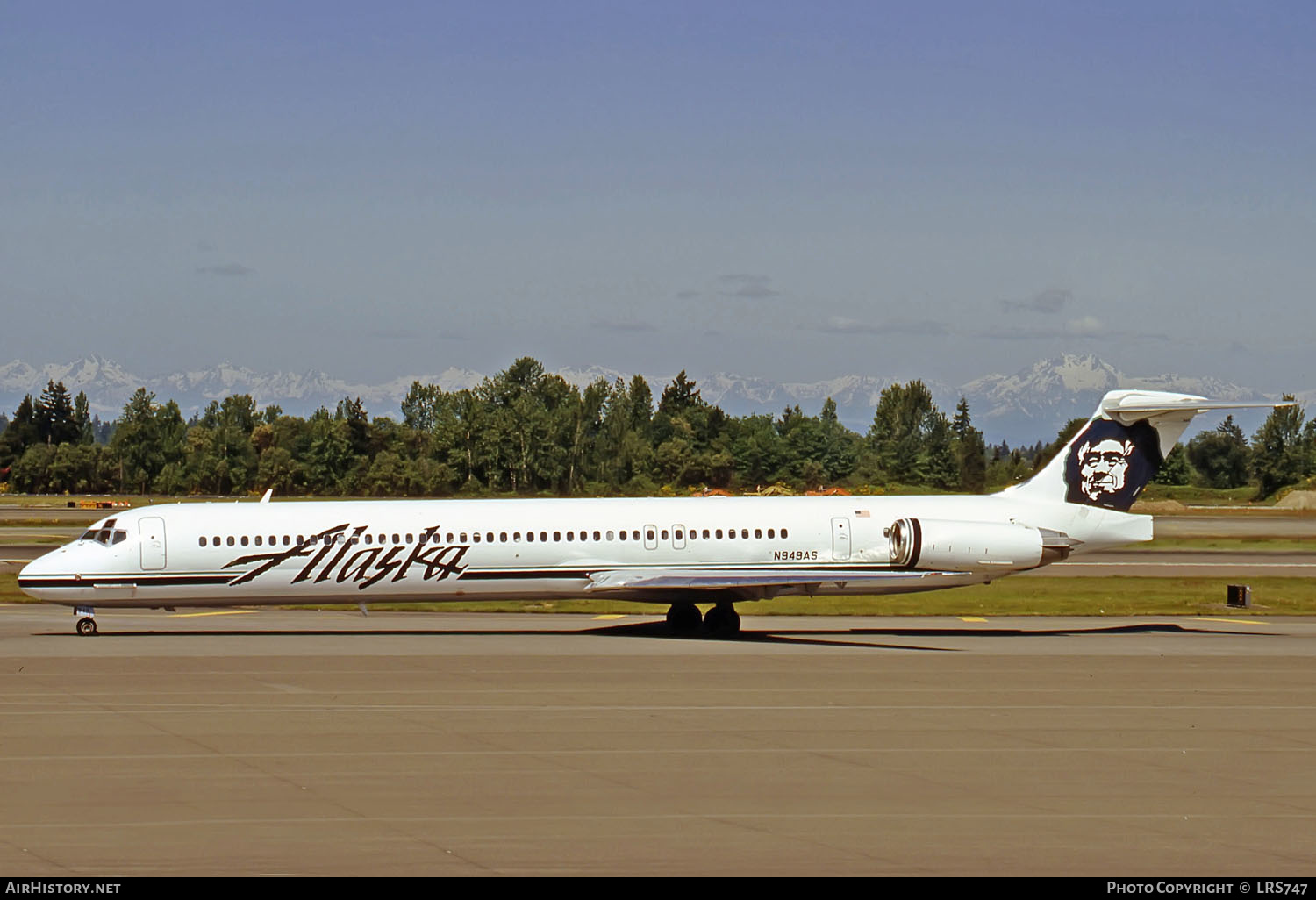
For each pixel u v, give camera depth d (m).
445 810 39.31
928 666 72.50
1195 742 50.88
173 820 37.78
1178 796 41.97
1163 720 55.69
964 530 90.06
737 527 92.06
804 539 92.44
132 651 77.50
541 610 108.12
